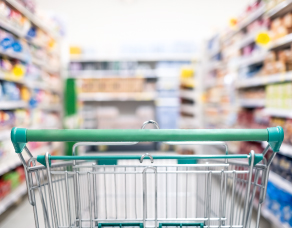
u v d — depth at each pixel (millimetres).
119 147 5594
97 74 5555
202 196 1528
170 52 5508
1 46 2400
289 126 2029
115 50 5477
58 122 4277
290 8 2160
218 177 1484
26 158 2869
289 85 2000
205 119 4660
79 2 5926
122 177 2898
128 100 6098
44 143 3615
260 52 2539
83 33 6082
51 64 4020
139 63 5930
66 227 1115
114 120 5566
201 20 6039
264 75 2473
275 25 2234
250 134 1002
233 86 3217
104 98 5414
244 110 3076
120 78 5438
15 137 993
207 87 4652
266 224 2125
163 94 5410
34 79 3242
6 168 2408
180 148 5047
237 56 3143
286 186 1926
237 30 3055
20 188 2691
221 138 1003
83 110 5336
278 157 2178
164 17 6059
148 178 2799
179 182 2670
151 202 2217
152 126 5508
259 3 2557
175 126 5324
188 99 5301
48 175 1071
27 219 2316
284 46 2281
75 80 3727
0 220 2307
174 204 2156
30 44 3217
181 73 5234
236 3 5914
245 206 1117
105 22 6066
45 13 3775
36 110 3420
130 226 1280
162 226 1262
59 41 4316
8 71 2559
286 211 1925
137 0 5941
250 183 1094
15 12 2666
